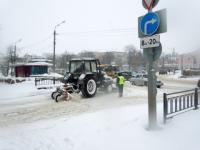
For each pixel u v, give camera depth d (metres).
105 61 69.19
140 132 5.76
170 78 44.72
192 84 28.22
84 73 14.14
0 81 29.61
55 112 9.32
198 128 5.73
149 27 5.79
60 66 58.59
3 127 6.93
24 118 8.35
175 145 4.88
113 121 6.95
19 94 15.32
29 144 5.23
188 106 7.55
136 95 14.88
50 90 17.33
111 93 15.70
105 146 5.03
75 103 11.52
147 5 5.85
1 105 11.28
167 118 6.43
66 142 5.33
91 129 6.22
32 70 35.25
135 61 66.12
